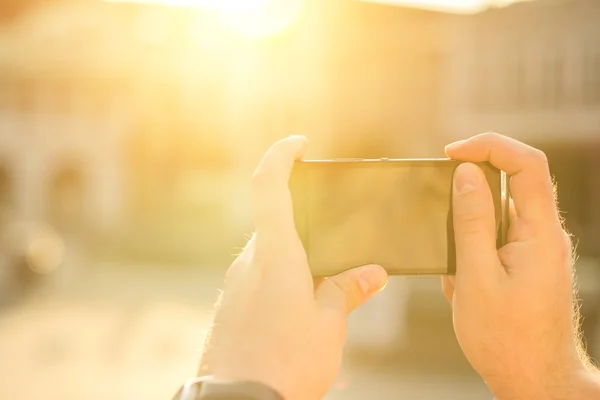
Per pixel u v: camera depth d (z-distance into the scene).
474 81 40.53
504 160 1.52
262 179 1.36
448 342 13.82
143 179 46.62
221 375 1.18
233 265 1.33
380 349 13.96
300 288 1.27
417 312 14.11
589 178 36.44
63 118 48.44
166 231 41.22
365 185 1.65
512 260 1.50
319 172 1.66
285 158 1.38
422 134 42.16
